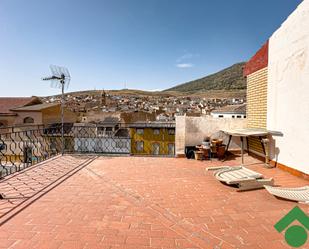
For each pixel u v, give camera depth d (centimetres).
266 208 335
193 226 285
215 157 686
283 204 348
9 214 313
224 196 383
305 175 459
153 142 2047
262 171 534
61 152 752
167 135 2041
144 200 366
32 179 470
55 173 516
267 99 611
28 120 2723
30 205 343
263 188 421
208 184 446
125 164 609
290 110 506
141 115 3769
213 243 249
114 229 277
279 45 549
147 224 289
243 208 336
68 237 258
